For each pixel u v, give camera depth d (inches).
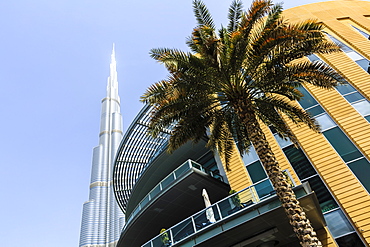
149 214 697.6
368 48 698.2
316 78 373.7
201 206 724.0
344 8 909.8
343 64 666.8
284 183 308.2
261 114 447.2
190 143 766.5
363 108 565.6
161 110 380.8
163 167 877.2
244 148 486.6
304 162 545.3
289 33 333.7
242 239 420.5
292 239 465.4
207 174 613.3
